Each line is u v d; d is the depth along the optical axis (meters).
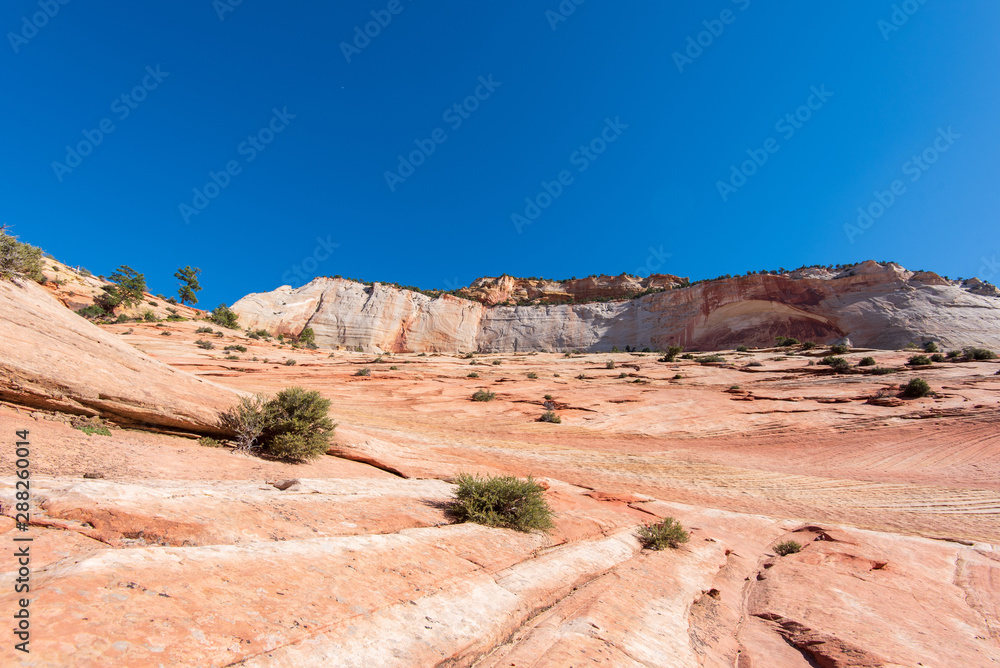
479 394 32.28
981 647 5.07
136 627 2.46
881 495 15.90
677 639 4.52
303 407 9.41
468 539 5.77
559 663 3.40
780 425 26.19
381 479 8.92
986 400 27.11
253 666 2.48
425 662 3.14
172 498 4.72
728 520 11.70
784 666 4.38
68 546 3.41
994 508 14.37
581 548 6.71
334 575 3.81
